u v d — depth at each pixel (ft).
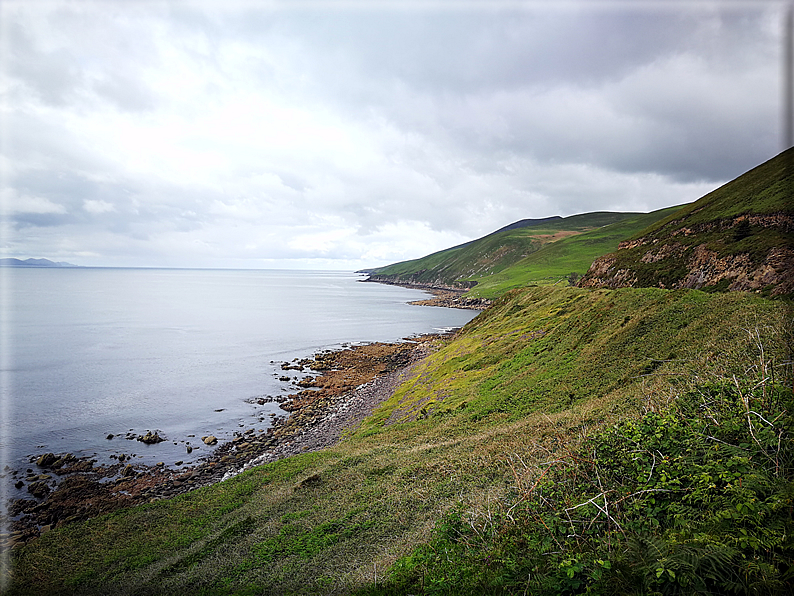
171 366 238.68
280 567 50.80
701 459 31.55
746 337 59.16
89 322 409.28
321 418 157.17
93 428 146.51
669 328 90.07
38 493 102.37
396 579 35.55
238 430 147.23
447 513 46.88
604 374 88.94
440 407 123.44
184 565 57.06
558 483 38.58
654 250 247.91
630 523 28.25
